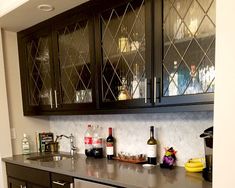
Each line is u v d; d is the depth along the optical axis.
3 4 2.10
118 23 1.73
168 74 1.46
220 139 0.87
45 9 2.01
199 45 1.35
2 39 2.53
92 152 2.22
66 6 1.96
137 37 1.63
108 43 1.80
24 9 2.00
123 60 1.74
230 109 0.84
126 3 1.64
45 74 2.39
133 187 1.31
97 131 2.32
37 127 2.77
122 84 1.74
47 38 2.30
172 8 1.44
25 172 2.13
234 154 0.84
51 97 2.28
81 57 2.01
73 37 2.08
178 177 1.47
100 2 1.79
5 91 2.46
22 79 2.63
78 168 1.77
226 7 0.84
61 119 2.72
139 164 1.84
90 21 1.88
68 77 2.15
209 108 1.27
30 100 2.57
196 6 1.36
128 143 2.07
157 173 1.57
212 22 1.29
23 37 2.56
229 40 0.84
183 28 1.42
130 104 1.65
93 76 1.88
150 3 1.50
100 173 1.60
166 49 1.46
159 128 1.86
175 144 1.77
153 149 1.80
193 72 1.37
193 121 1.67
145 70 1.56
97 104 1.87
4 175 2.41
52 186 1.85
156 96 1.50
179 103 1.39
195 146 1.66
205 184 1.32
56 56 2.20
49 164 1.96
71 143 2.54
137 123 2.00
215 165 0.89
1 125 2.41
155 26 1.48
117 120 2.15
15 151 2.57
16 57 2.64
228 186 0.85
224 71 0.86
